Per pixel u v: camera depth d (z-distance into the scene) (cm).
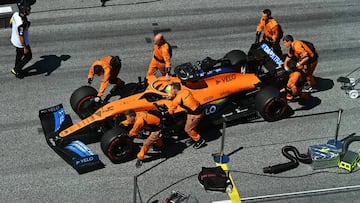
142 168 1792
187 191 1698
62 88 2194
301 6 2794
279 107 1950
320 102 2091
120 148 1791
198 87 1886
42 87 2200
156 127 1753
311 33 2550
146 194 1686
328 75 2252
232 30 2583
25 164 1809
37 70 2306
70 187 1716
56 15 2711
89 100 1953
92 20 2669
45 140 1916
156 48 2044
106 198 1675
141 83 1956
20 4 2322
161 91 1858
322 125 1969
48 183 1733
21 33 2138
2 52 2433
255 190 1700
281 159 1817
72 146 1788
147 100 1853
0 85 2211
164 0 2858
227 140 1906
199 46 2459
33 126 1981
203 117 1908
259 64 1986
